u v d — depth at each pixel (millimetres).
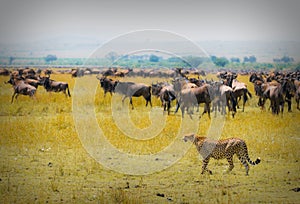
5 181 25000
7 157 29984
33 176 25984
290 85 52781
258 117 46625
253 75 80500
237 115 48188
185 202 21859
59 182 24922
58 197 22469
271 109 54938
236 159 29516
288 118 46312
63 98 64750
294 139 35750
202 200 22094
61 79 97812
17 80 73125
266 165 28516
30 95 60344
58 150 31750
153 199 22266
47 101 59594
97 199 22156
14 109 50938
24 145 32906
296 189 23797
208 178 25797
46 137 34969
